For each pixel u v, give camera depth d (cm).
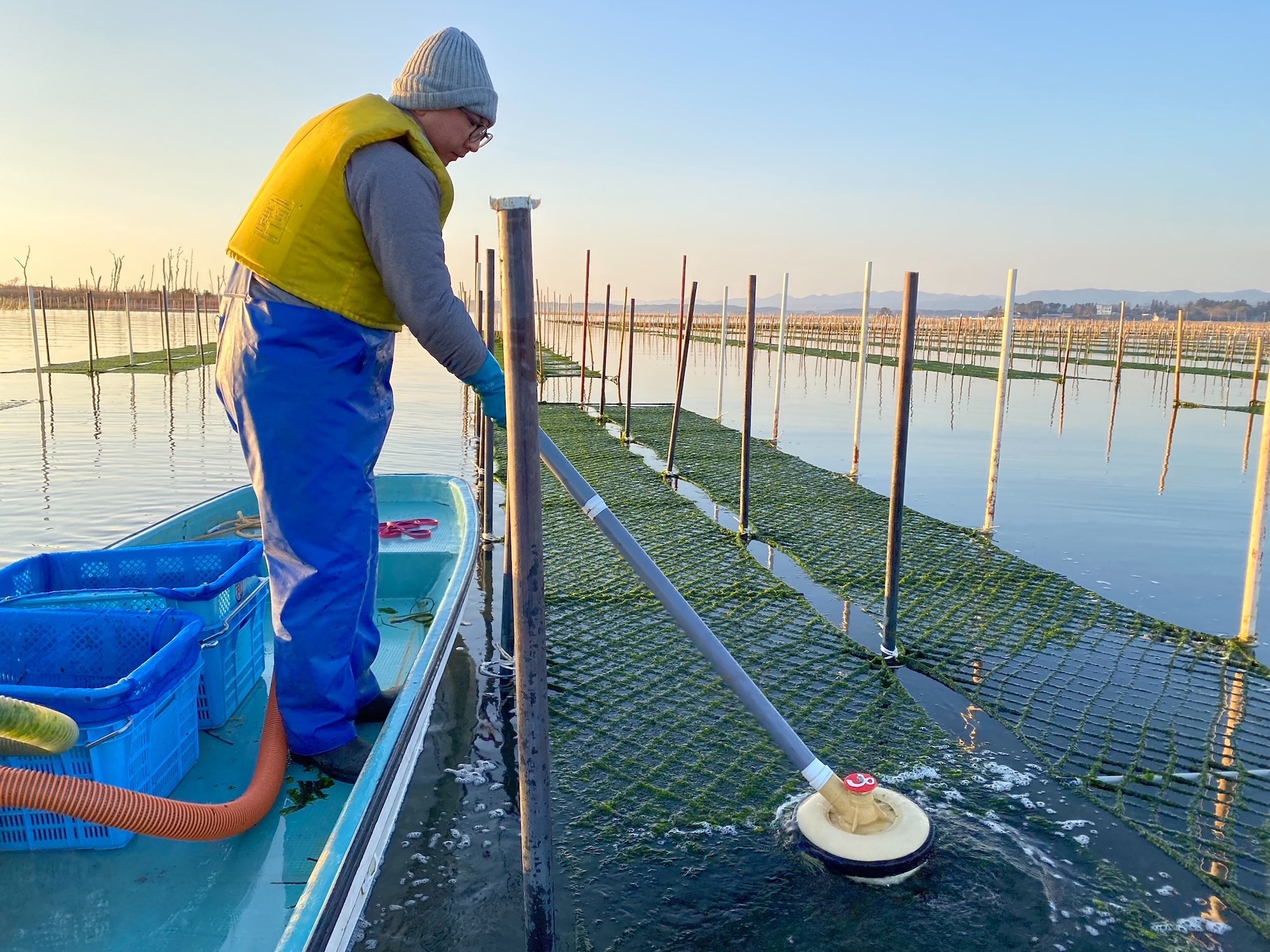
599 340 5603
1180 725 411
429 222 221
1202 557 719
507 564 445
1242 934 274
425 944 268
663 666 473
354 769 263
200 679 290
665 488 941
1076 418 1680
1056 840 321
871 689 448
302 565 251
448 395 2044
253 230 227
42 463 1091
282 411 234
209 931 208
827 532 766
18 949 200
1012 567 662
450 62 235
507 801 347
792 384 2552
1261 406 1953
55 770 218
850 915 282
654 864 307
